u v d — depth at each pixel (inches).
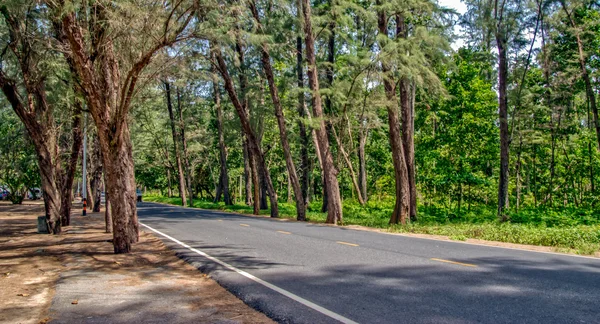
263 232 586.2
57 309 218.1
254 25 749.3
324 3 921.5
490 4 762.2
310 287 255.3
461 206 1045.8
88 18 366.3
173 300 235.5
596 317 189.5
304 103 990.4
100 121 378.6
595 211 804.0
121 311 213.8
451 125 1031.6
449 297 226.4
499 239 497.7
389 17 743.7
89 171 1501.0
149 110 1253.7
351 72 751.1
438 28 798.5
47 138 631.2
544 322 183.2
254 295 239.1
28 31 512.7
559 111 961.5
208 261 353.7
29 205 1652.3
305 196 1216.8
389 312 201.2
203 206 1512.1
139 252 416.8
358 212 1021.2
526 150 1128.2
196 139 1690.5
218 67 921.5
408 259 348.8
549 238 459.2
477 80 995.3
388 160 1378.0
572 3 751.1
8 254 424.2
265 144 1534.2
